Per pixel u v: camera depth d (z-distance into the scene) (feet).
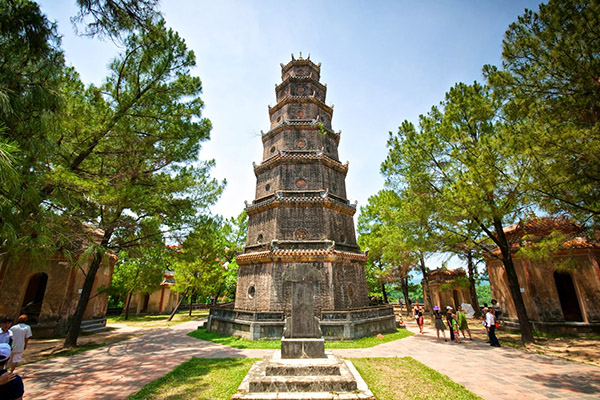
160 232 51.13
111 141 44.91
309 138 78.23
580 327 60.08
